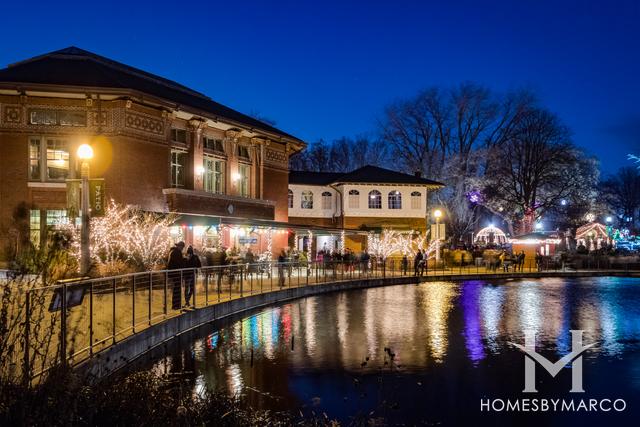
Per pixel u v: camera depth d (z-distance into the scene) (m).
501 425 9.36
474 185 70.50
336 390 10.99
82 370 9.59
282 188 42.28
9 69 30.52
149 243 27.33
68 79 28.19
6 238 26.11
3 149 27.81
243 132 37.28
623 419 9.74
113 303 12.40
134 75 36.16
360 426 8.52
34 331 7.34
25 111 27.94
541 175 69.56
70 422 6.00
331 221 54.50
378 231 50.25
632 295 30.62
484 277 44.09
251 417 7.99
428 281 40.66
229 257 31.34
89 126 28.33
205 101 41.16
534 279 44.44
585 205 73.19
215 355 13.86
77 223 26.70
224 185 36.25
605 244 66.25
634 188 110.56
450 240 66.12
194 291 18.66
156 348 14.45
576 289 34.66
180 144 32.53
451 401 10.52
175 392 9.29
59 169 28.25
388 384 11.51
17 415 5.90
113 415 6.67
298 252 38.56
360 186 53.53
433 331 17.78
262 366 12.80
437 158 71.75
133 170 28.92
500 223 84.44
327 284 31.77
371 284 36.06
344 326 18.61
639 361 13.79
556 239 55.59
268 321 19.69
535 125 69.38
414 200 54.38
